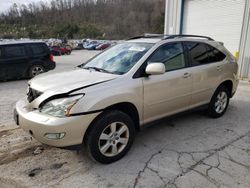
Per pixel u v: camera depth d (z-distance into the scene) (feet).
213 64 15.17
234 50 32.71
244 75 31.40
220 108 16.48
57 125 9.18
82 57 78.33
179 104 13.38
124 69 11.75
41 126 9.38
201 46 14.87
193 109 14.48
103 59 13.55
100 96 9.98
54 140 9.35
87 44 152.56
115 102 10.38
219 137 13.50
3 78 30.81
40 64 33.37
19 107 10.92
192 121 15.81
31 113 9.96
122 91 10.61
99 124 10.07
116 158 10.92
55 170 10.34
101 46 140.15
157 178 9.76
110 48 14.55
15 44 31.53
